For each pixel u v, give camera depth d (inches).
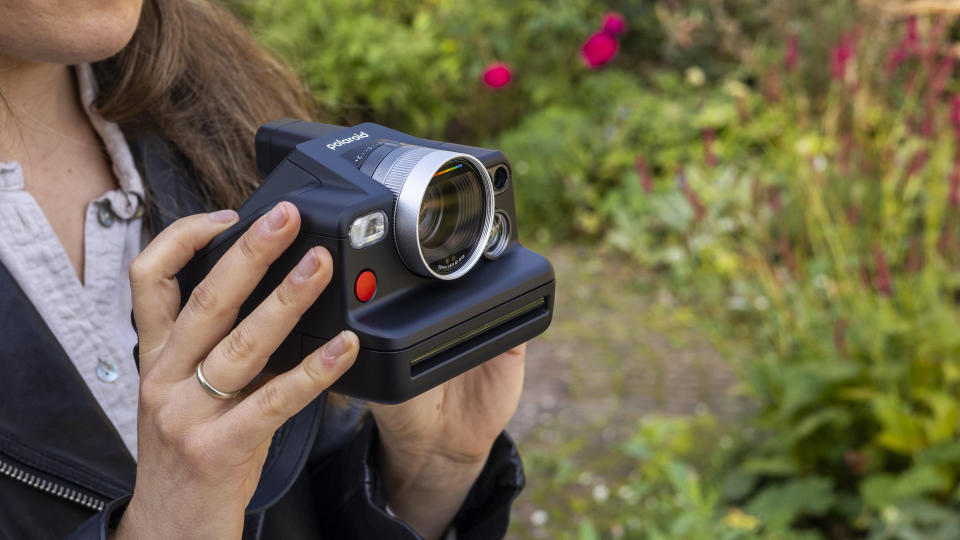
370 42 253.6
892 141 158.4
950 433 118.7
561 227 239.5
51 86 40.1
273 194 33.3
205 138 45.8
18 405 35.2
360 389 31.6
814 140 174.7
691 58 272.5
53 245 38.3
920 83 161.6
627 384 171.9
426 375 32.1
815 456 129.9
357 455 44.8
